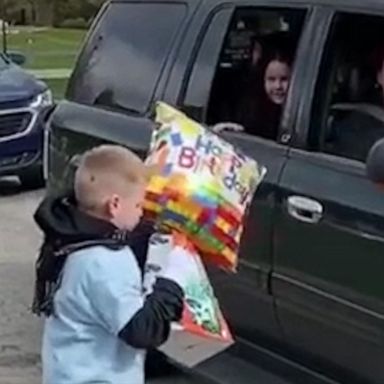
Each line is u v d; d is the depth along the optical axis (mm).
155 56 5672
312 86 4738
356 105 4695
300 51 4836
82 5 38219
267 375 4926
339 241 4340
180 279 3402
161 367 5508
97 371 3199
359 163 4465
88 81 6137
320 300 4434
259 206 4699
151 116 5512
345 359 4398
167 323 3217
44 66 25188
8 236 8984
